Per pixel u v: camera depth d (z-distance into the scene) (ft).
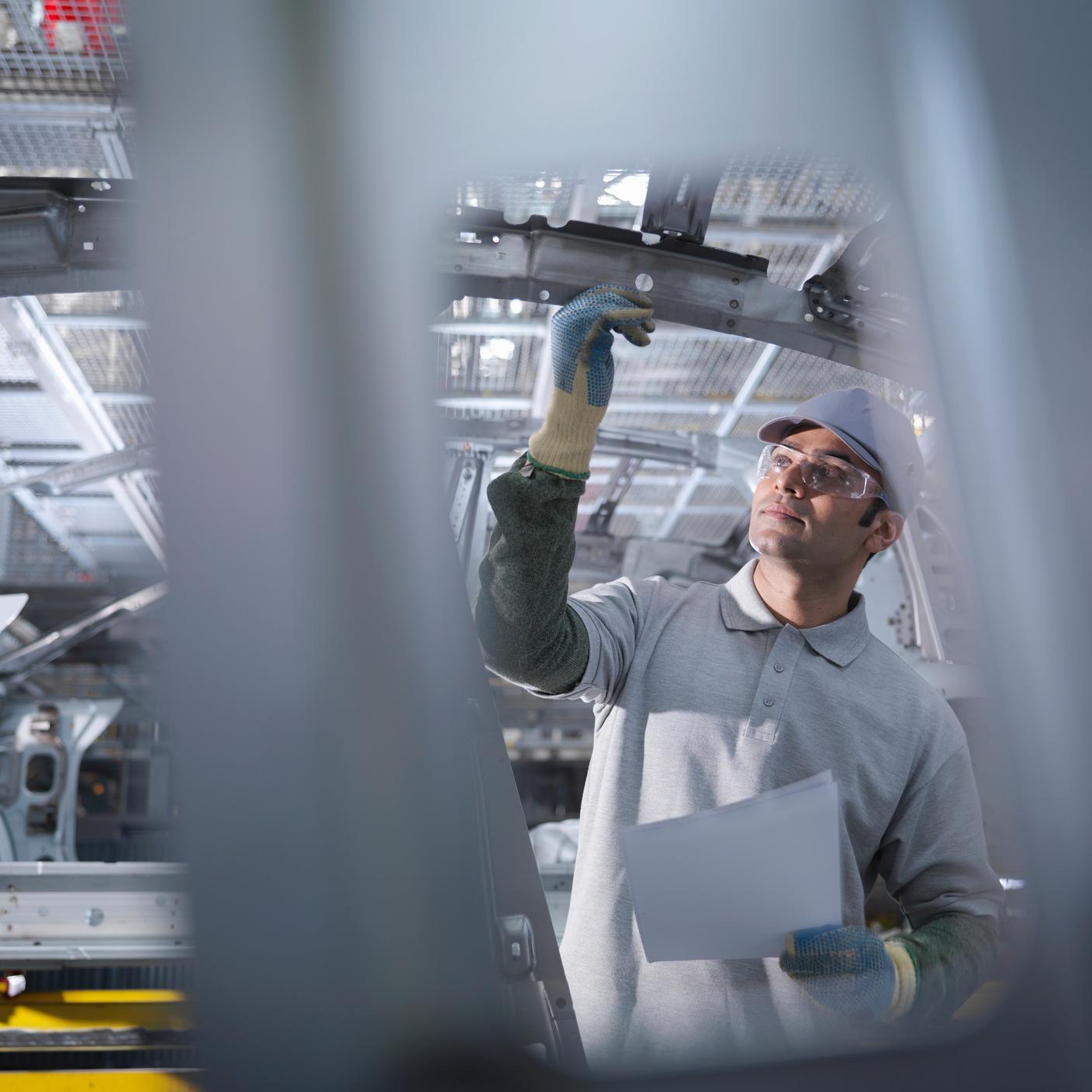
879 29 3.04
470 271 7.95
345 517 2.41
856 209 4.31
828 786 4.20
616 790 5.39
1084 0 3.06
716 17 2.97
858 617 5.64
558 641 5.12
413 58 2.72
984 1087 2.63
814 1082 2.61
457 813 2.48
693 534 25.43
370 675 2.39
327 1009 2.24
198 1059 2.18
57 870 12.82
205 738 2.25
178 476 2.33
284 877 2.25
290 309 2.45
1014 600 2.77
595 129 2.97
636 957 5.02
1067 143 2.97
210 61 2.50
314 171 2.55
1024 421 2.81
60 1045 12.39
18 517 24.82
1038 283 2.88
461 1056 2.34
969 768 5.57
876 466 5.42
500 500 4.75
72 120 11.16
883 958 4.17
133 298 2.46
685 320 8.54
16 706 20.95
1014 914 2.75
